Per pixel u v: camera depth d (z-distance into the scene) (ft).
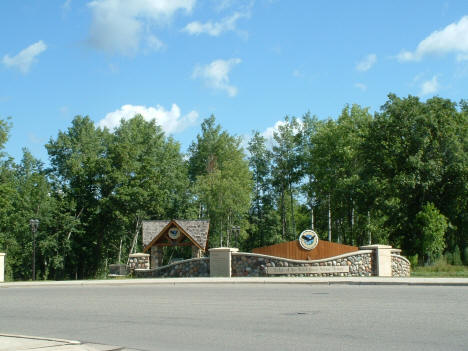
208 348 27.78
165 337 31.55
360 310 40.45
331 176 175.22
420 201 142.72
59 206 173.99
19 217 169.89
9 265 173.17
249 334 31.55
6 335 32.78
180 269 96.84
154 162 183.52
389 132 149.69
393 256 95.45
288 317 38.01
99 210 169.27
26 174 205.05
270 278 76.89
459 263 112.27
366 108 183.21
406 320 34.88
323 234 208.95
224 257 91.71
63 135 195.00
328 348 26.71
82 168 177.37
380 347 26.58
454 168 135.33
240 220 195.31
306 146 207.00
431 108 145.79
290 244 97.19
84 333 34.04
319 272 89.51
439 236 118.73
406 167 144.66
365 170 153.17
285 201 235.81
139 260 108.47
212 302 49.14
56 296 61.00
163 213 190.19
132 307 47.19
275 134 213.25
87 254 180.04
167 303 49.47
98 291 67.00
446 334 29.66
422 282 64.80
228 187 189.67
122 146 175.11
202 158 217.56
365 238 185.98
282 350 26.58
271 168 218.79
